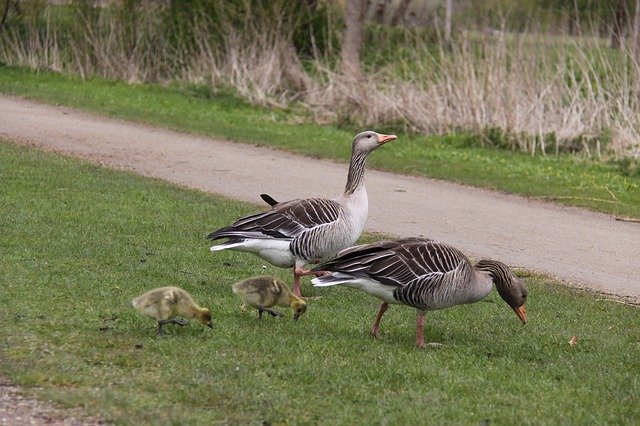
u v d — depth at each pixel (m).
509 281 10.34
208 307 10.49
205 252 13.32
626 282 13.88
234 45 33.44
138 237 13.81
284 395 7.82
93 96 31.53
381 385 8.34
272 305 10.16
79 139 23.91
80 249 12.62
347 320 10.62
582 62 26.11
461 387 8.44
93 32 35.88
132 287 10.94
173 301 9.16
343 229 11.16
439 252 9.63
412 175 22.42
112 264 12.06
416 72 31.27
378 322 10.05
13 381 7.75
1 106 28.48
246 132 27.00
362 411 7.64
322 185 20.20
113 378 7.97
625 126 24.97
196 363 8.41
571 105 25.97
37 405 7.31
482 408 7.94
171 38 35.66
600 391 8.64
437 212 18.30
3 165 18.73
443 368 9.00
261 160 23.05
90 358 8.42
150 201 16.70
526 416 7.81
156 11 36.06
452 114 27.53
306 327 10.07
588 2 27.22
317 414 7.52
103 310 9.91
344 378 8.38
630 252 15.79
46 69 35.53
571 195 20.66
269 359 8.74
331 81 30.75
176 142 24.84
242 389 7.87
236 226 11.00
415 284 9.52
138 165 21.09
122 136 25.05
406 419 7.51
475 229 16.98
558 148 25.52
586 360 9.73
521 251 15.50
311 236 10.96
